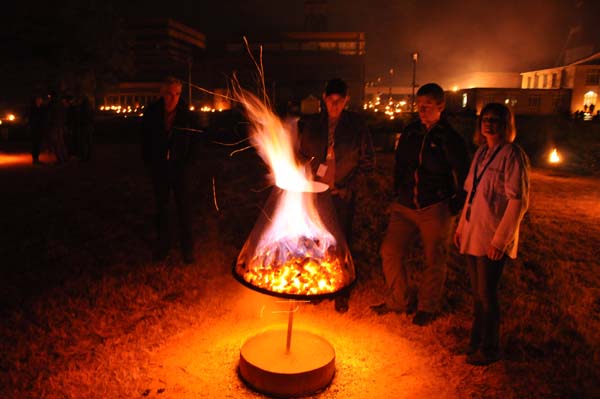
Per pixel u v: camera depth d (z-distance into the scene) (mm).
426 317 3945
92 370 3229
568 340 3691
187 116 4918
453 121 19344
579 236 6570
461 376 3262
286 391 3000
